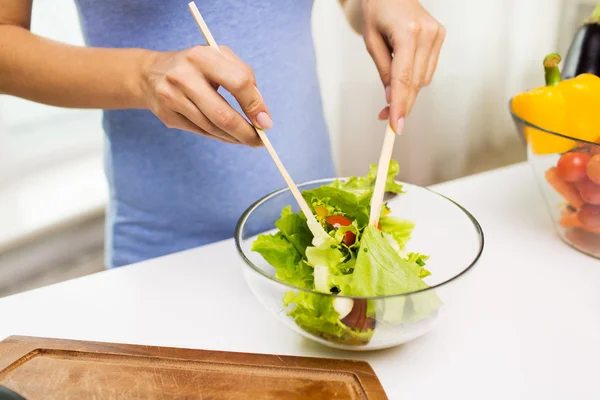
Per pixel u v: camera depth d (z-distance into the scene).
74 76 0.76
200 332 0.67
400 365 0.61
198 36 0.92
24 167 1.62
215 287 0.75
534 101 0.82
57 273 1.65
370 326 0.55
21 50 0.80
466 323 0.67
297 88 0.99
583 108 0.81
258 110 0.62
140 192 0.98
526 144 0.81
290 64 0.97
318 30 1.43
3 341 0.62
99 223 1.70
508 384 0.58
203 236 1.01
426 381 0.59
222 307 0.71
